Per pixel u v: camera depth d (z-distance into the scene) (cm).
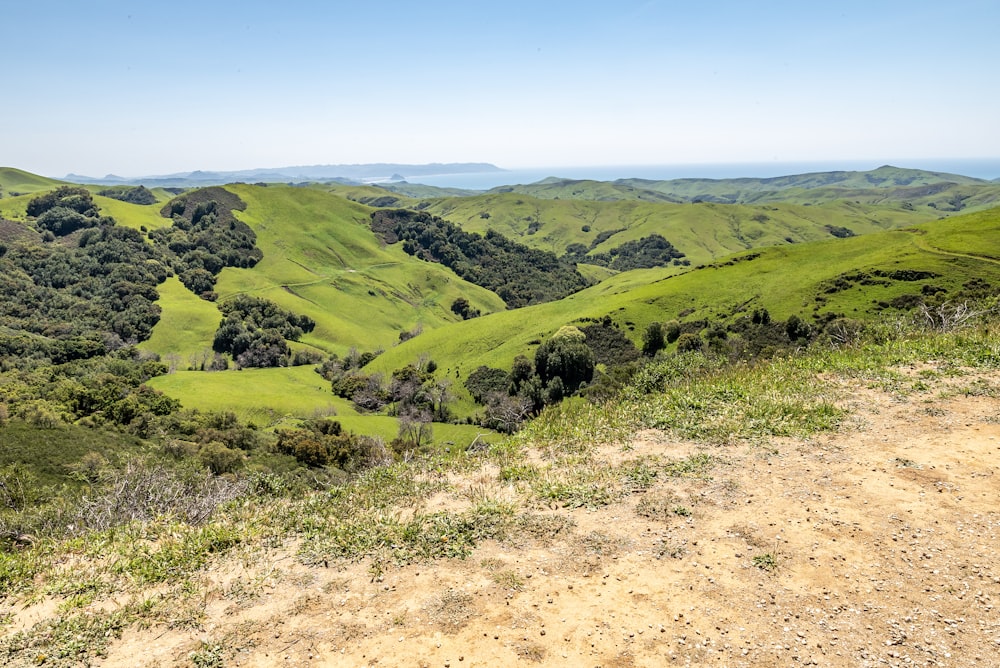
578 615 546
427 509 813
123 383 6750
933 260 6781
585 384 5859
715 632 511
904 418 974
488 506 786
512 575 618
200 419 5525
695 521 705
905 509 694
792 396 1123
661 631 516
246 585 632
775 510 716
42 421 4153
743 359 1612
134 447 4206
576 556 649
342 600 595
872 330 1788
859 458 843
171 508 917
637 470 864
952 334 1453
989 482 741
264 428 6256
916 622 509
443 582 615
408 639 526
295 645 528
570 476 873
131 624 575
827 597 550
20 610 614
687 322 7012
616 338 7156
